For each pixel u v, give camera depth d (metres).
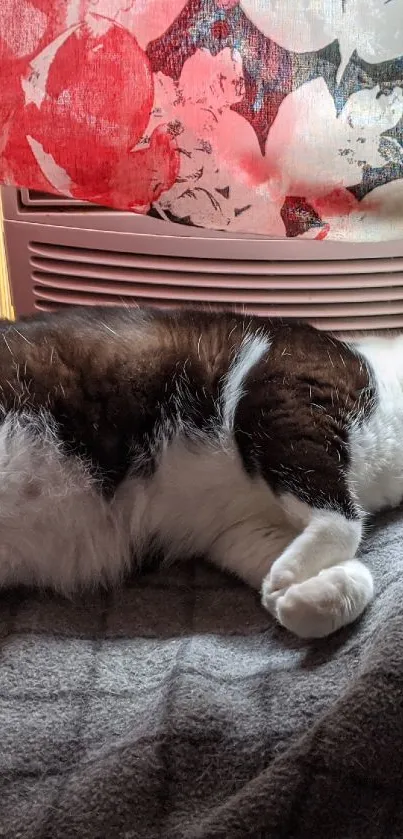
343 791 0.29
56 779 0.32
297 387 0.45
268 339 0.47
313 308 0.62
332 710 0.31
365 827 0.29
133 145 0.48
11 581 0.43
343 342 0.50
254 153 0.49
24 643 0.38
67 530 0.43
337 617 0.37
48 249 0.61
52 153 0.48
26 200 0.59
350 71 0.48
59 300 0.63
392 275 0.61
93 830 0.28
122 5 0.44
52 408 0.43
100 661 0.37
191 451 0.45
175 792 0.30
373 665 0.32
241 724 0.32
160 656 0.38
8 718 0.34
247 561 0.45
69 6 0.44
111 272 0.61
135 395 0.44
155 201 0.50
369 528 0.46
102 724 0.34
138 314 0.49
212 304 0.62
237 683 0.35
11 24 0.44
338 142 0.49
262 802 0.28
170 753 0.31
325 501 0.42
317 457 0.43
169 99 0.47
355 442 0.45
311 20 0.46
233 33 0.46
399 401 0.47
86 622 0.41
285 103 0.48
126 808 0.29
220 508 0.47
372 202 0.52
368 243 0.59
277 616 0.38
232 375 0.45
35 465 0.42
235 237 0.59
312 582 0.38
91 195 0.50
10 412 0.42
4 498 0.41
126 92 0.46
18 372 0.43
